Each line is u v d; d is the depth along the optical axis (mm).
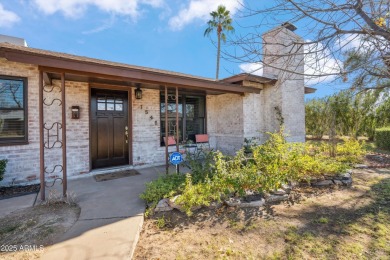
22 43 6098
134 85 6211
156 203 3434
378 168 5902
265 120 8258
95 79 5316
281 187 3984
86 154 5656
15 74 4609
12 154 4637
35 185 4727
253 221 3045
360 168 5875
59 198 3705
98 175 5574
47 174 5070
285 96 7820
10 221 2975
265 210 3385
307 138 13742
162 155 7090
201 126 8422
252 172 4035
